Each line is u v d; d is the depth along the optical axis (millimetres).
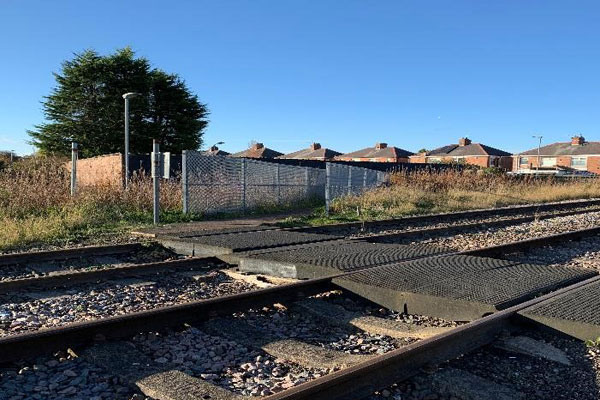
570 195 30734
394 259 7977
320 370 4051
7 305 5992
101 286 7078
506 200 25672
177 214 15711
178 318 5074
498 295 5723
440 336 4117
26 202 13734
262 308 5824
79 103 38125
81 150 38000
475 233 13875
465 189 27000
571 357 4387
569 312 5059
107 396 3568
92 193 15484
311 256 8172
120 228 12758
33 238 10703
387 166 32344
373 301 6191
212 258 8914
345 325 5324
